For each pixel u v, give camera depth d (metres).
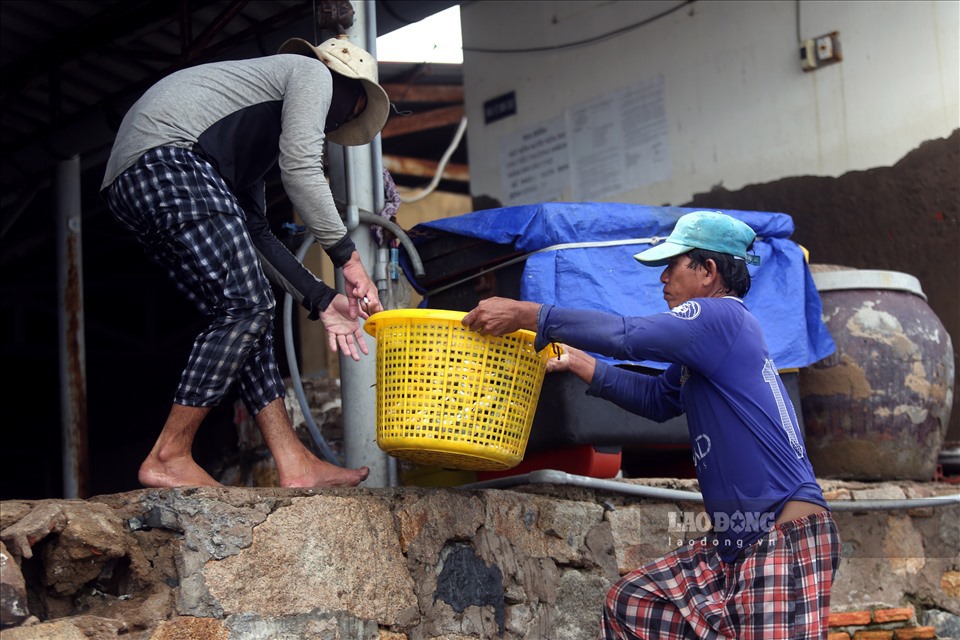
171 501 2.70
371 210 4.18
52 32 6.18
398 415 2.97
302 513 2.89
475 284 4.05
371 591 3.01
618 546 3.83
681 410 3.23
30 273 9.72
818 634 2.75
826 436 4.69
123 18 5.97
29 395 10.12
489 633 3.34
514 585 3.46
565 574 3.66
